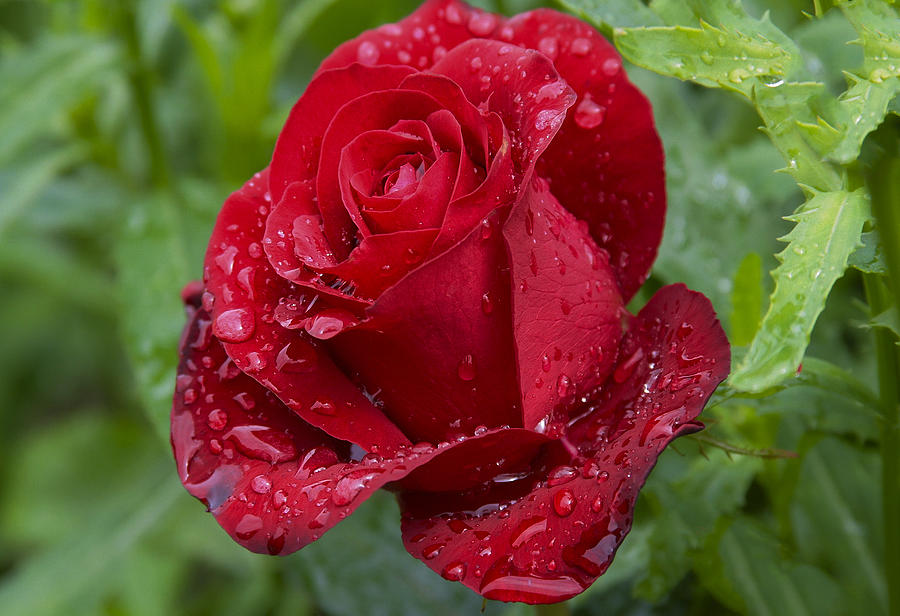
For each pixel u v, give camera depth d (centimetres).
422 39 41
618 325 40
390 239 38
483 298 37
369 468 37
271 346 39
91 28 58
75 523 80
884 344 40
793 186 47
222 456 39
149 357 51
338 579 47
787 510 45
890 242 38
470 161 38
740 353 39
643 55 39
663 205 41
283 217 39
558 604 41
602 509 37
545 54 41
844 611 43
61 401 92
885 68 37
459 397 38
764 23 39
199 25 61
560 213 39
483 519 38
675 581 43
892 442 41
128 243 53
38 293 86
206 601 69
